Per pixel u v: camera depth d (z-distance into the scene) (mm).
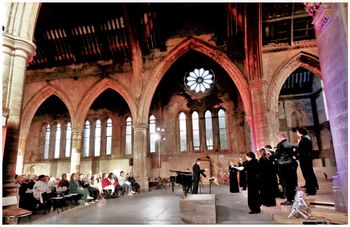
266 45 17828
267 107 16797
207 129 25438
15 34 7551
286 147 7270
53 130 28203
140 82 20172
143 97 19969
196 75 26844
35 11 8141
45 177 10102
